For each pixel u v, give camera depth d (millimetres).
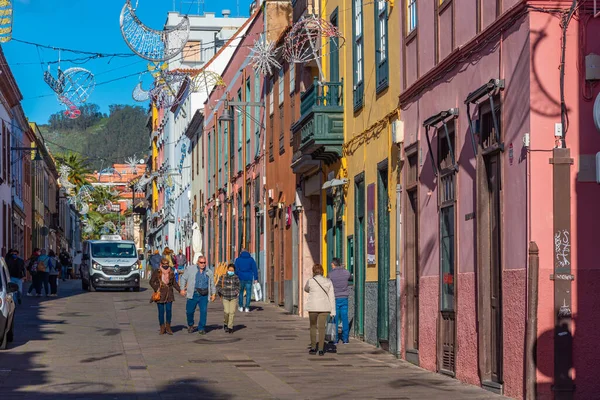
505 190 13023
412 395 13156
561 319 11953
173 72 25812
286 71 30984
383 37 19891
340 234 24078
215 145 49094
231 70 43594
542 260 12047
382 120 19703
